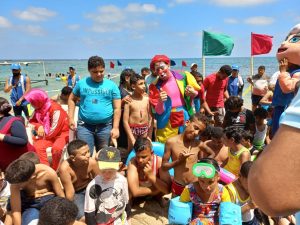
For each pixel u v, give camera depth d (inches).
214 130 193.2
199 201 139.9
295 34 115.0
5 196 155.0
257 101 390.3
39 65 5182.1
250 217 143.9
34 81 1284.4
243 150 182.2
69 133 224.4
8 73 2377.0
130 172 182.2
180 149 183.3
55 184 152.7
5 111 178.9
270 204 38.0
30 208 147.6
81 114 209.2
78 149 161.9
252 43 422.0
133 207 191.0
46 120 223.3
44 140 221.5
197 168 132.3
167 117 219.9
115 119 209.2
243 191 140.3
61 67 4271.7
